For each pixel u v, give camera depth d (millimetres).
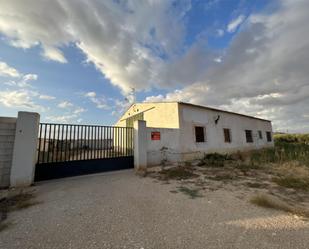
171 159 9023
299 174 6129
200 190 4547
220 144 12141
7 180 4809
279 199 3828
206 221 2801
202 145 10781
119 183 5262
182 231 2492
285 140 26281
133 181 5496
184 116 10109
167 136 9062
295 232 2445
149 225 2678
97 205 3516
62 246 2152
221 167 7859
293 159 9344
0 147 4797
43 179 5602
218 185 5012
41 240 2285
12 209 3330
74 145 6418
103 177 6055
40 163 5617
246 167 7707
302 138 24875
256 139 16547
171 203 3621
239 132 14352
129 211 3215
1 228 2607
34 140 5160
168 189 4633
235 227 2600
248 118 16062
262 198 3650
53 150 5965
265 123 18859
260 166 7891
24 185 4898
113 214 3086
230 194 4207
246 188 4719
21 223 2766
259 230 2506
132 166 7602
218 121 12398
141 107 12875
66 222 2791
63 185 5066
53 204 3580
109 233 2451
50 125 5918
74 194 4230
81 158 6555
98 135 6996
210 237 2328
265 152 12656
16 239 2314
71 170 6168
